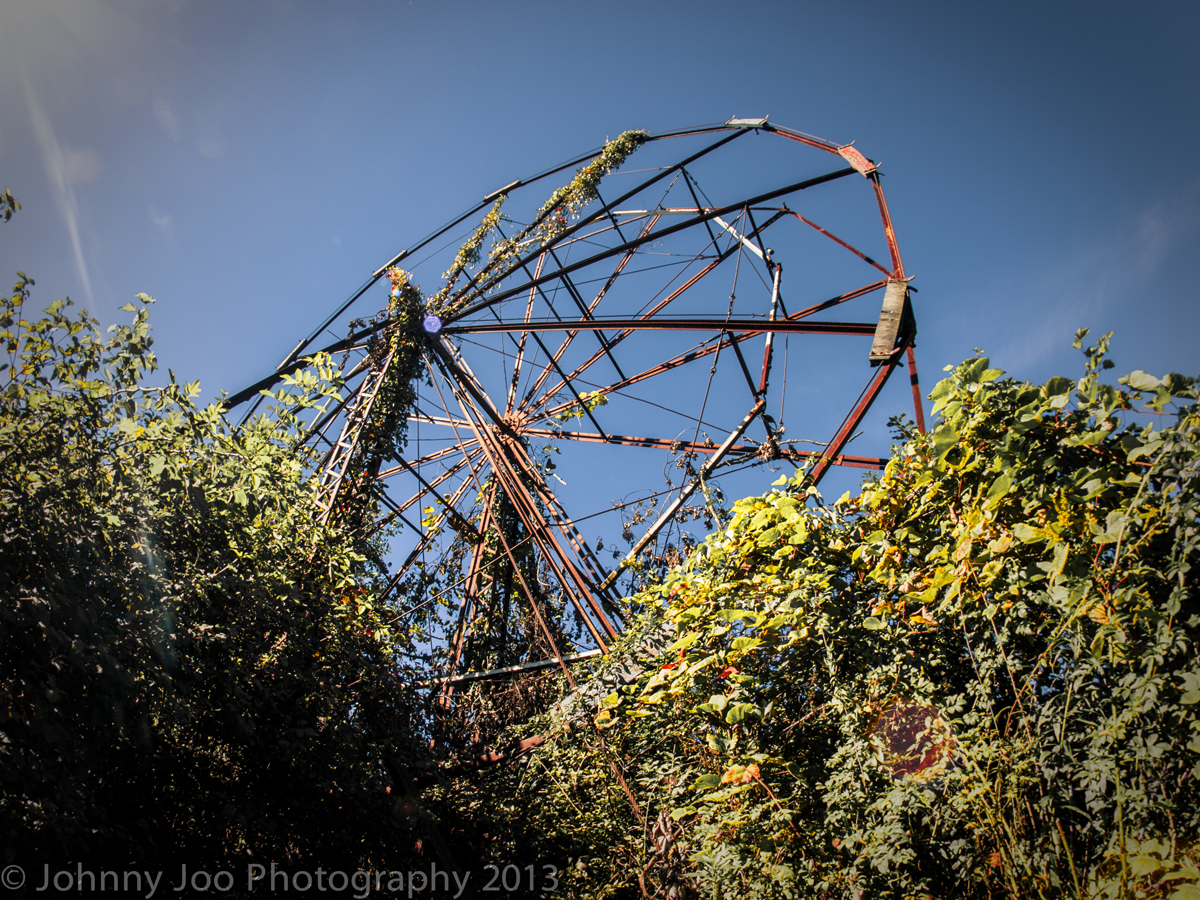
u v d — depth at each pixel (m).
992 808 3.30
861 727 4.02
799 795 4.11
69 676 4.12
